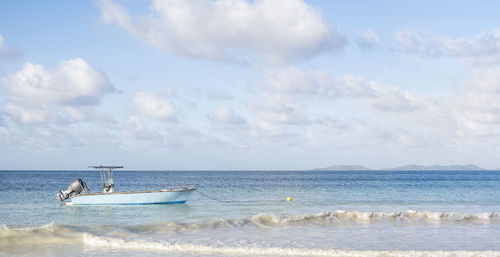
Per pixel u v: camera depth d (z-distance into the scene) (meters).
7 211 29.45
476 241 16.66
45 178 114.81
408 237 17.48
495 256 13.94
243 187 68.38
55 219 25.58
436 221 22.28
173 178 130.00
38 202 36.28
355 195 47.22
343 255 14.28
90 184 77.75
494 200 40.09
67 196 32.38
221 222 20.80
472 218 23.36
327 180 113.75
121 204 32.38
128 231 18.52
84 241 16.48
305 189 61.50
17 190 54.38
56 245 15.83
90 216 26.95
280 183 88.62
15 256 14.05
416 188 65.31
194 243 15.97
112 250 15.00
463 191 56.19
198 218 25.83
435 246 15.68
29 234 17.31
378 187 69.06
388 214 23.53
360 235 17.95
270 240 16.73
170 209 30.83
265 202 37.34
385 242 16.38
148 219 25.53
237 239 16.89
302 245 15.75
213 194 48.59
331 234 18.19
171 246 15.47
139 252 14.69
